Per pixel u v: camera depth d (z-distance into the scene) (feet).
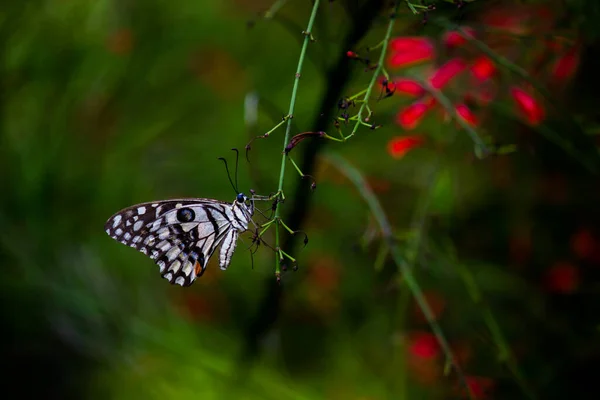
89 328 2.29
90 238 2.40
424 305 1.97
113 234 1.96
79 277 2.33
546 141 2.11
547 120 2.04
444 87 2.01
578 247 2.16
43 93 2.40
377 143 2.26
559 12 2.01
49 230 2.36
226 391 2.24
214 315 2.40
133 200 2.44
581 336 2.14
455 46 2.00
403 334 2.11
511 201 2.17
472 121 2.00
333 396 2.28
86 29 2.43
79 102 2.43
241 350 2.18
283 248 2.04
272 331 2.21
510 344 2.17
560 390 2.14
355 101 1.80
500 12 2.03
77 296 2.29
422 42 2.02
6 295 2.31
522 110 2.01
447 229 2.11
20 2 2.36
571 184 2.14
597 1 1.97
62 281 2.32
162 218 1.97
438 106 2.01
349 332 2.32
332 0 1.91
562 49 2.01
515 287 2.18
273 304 2.11
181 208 1.98
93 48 2.43
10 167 2.38
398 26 2.02
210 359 2.29
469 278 2.06
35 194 2.37
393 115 1.99
